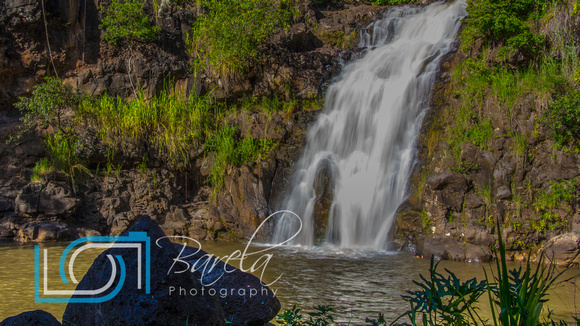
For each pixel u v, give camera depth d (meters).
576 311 6.52
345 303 7.00
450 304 3.39
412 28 17.89
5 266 9.40
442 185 11.42
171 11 16.69
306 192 13.64
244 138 15.23
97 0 15.99
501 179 11.27
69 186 13.55
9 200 12.96
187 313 3.35
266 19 16.19
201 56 16.45
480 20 13.32
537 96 11.71
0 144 14.06
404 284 8.22
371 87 15.25
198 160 15.15
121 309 3.23
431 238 10.93
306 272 9.17
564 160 11.02
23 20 14.72
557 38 12.87
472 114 12.30
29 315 3.82
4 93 15.14
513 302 3.16
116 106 15.55
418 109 13.89
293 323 4.60
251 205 13.46
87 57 15.77
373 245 12.33
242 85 16.08
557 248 10.02
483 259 10.39
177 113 15.39
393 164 13.34
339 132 14.70
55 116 14.54
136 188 14.40
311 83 16.30
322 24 19.06
